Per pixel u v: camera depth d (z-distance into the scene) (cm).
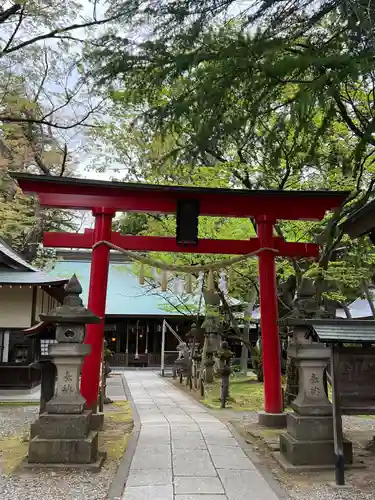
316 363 585
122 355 2819
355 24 358
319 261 948
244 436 746
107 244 853
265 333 880
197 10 402
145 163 1295
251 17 399
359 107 782
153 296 2858
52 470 529
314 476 523
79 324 593
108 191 866
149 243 901
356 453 629
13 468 544
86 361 790
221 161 1080
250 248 925
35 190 849
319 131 408
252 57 355
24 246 2159
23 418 964
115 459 591
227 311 1644
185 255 1320
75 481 496
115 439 716
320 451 555
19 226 1717
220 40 383
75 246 874
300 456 552
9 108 1064
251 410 1070
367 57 338
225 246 923
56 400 571
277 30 393
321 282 970
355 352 532
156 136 448
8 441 709
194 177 1111
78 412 565
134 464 563
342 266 1098
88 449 547
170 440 705
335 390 518
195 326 1767
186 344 2050
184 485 485
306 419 565
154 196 876
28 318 1403
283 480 511
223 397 1119
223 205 898
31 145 1313
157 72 409
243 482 498
